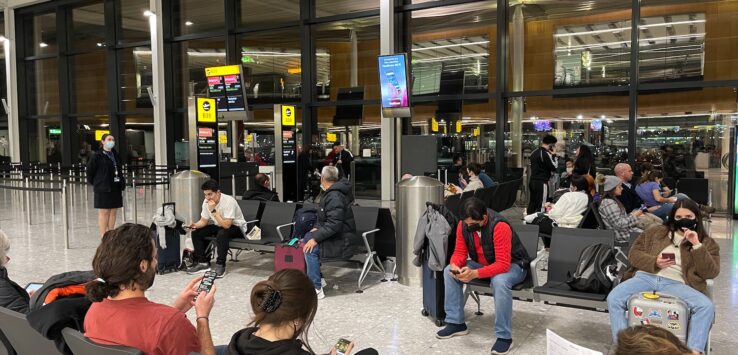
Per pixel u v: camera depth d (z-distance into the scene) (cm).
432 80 1207
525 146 1115
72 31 1827
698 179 878
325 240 501
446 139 1184
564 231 422
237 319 432
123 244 195
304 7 1306
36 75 1959
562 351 196
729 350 358
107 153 751
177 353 193
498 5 1092
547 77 1088
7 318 226
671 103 981
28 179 1205
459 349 369
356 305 470
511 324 379
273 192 727
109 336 194
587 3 1048
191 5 1551
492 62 1141
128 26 1684
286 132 1068
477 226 387
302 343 176
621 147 1027
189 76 1576
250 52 1437
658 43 987
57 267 603
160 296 499
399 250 541
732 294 481
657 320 301
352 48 1294
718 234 784
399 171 1031
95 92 1803
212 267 608
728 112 951
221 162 1270
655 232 343
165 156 1570
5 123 2038
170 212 588
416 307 464
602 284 355
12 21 1909
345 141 1307
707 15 956
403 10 1196
